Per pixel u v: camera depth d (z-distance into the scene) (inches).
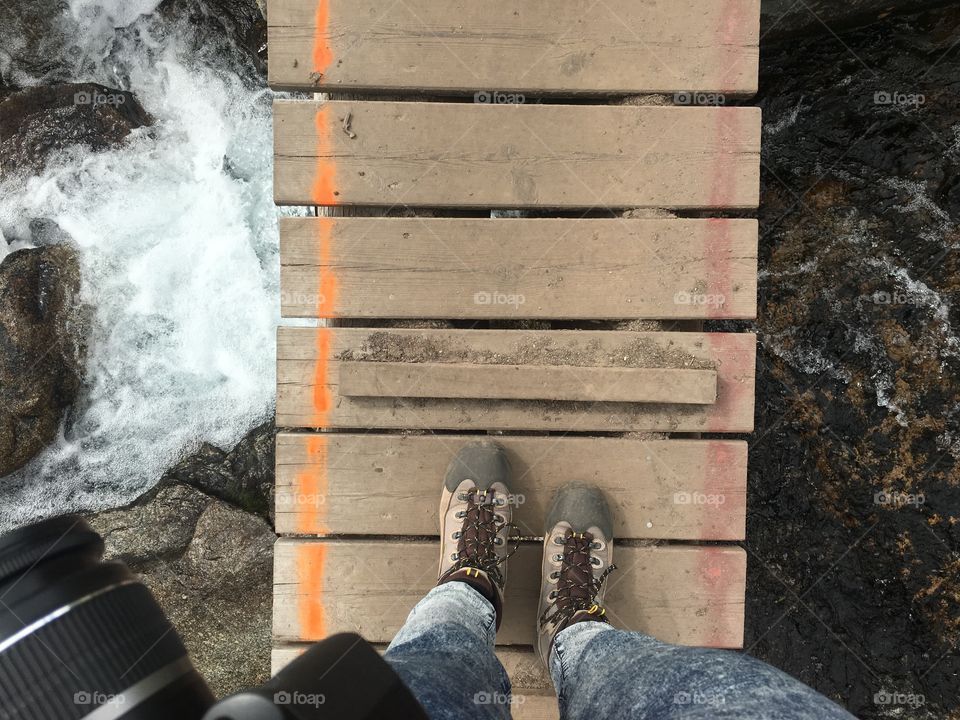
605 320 79.7
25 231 109.7
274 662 79.0
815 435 99.0
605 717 47.9
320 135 75.4
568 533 75.6
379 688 26.5
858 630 96.0
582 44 75.1
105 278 108.3
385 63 75.0
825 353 99.2
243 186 112.7
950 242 95.3
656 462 78.6
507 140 75.6
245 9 108.4
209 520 101.5
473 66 75.2
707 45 75.0
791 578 98.9
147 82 111.4
